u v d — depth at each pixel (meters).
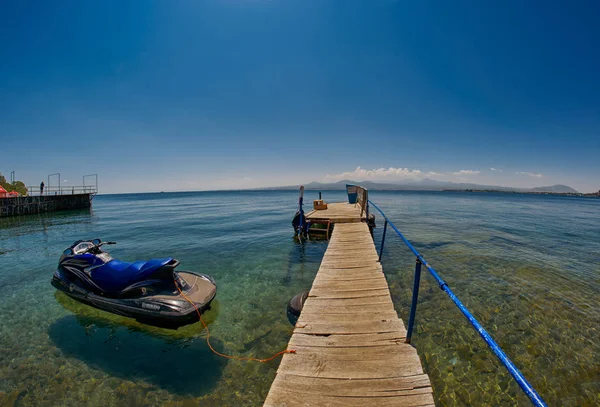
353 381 3.46
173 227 22.11
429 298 8.07
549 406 4.38
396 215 31.17
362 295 6.16
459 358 5.42
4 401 4.27
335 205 22.62
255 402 4.23
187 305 5.53
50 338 5.88
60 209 41.06
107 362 5.12
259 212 35.66
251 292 8.44
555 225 23.61
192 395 4.37
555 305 7.64
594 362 5.32
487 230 20.20
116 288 6.08
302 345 4.28
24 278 9.90
